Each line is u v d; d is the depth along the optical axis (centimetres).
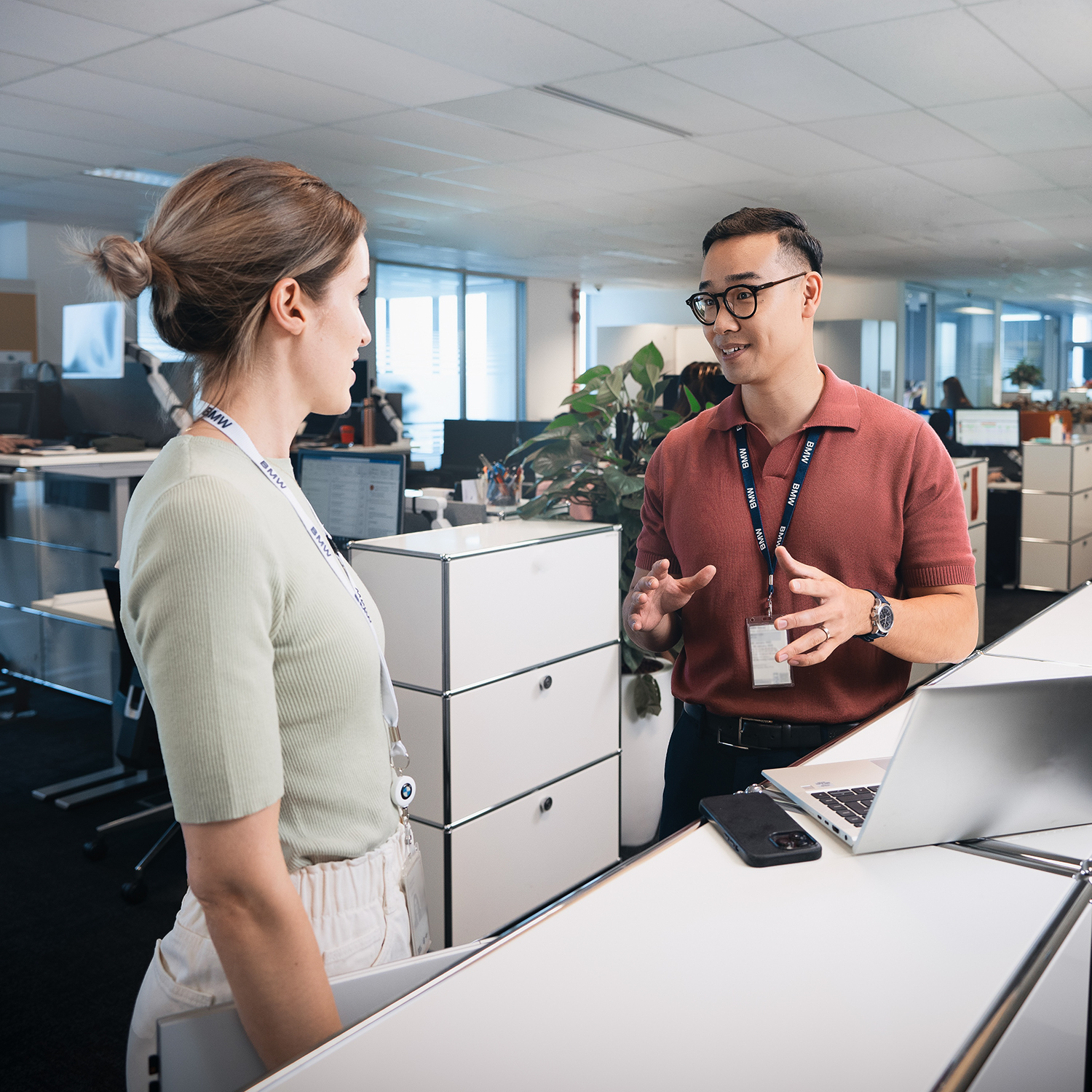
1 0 332
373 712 90
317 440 576
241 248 81
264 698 76
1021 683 87
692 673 159
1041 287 1291
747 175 611
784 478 150
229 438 82
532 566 233
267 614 77
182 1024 80
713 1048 64
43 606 325
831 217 751
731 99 447
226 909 75
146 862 262
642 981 71
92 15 345
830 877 87
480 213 734
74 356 502
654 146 535
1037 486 660
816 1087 60
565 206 709
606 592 257
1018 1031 66
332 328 86
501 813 231
